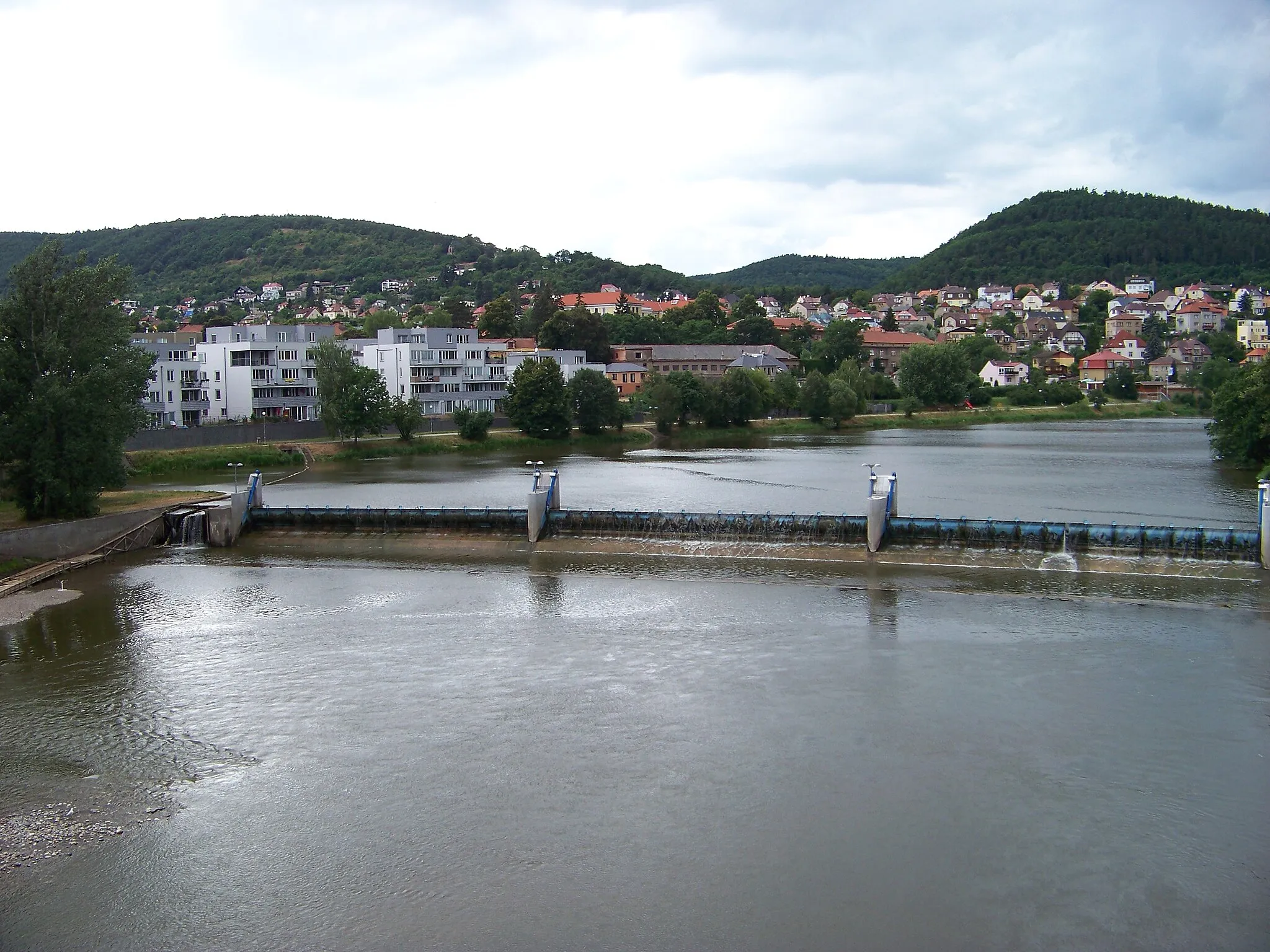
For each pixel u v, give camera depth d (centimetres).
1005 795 3834
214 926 3141
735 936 3028
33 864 3494
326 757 4247
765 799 3822
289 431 17362
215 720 4669
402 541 8719
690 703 4778
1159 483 12594
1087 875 3309
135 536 8781
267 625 6219
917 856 3428
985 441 19950
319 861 3475
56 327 8719
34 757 4300
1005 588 6775
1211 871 3331
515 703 4809
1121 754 4175
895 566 7450
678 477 13700
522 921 3122
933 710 4653
